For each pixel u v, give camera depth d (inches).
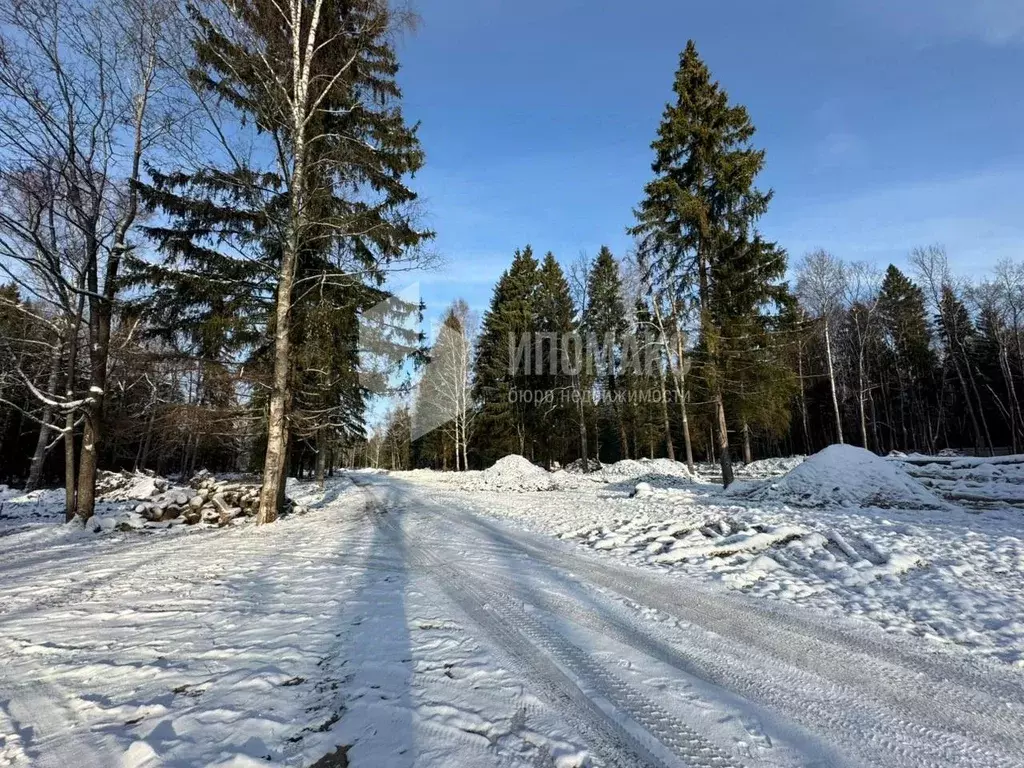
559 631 145.9
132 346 462.0
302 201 409.1
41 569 250.7
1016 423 1233.4
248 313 429.7
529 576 210.4
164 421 484.1
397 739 90.2
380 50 483.5
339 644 136.6
